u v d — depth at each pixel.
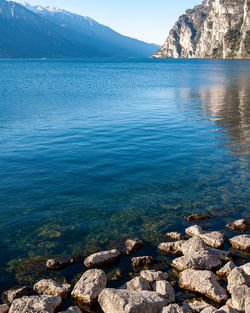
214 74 97.38
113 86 64.50
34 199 14.27
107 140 23.69
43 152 20.80
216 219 12.85
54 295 8.46
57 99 44.97
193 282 8.95
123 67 167.38
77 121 30.19
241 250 10.77
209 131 26.33
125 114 33.91
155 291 8.66
